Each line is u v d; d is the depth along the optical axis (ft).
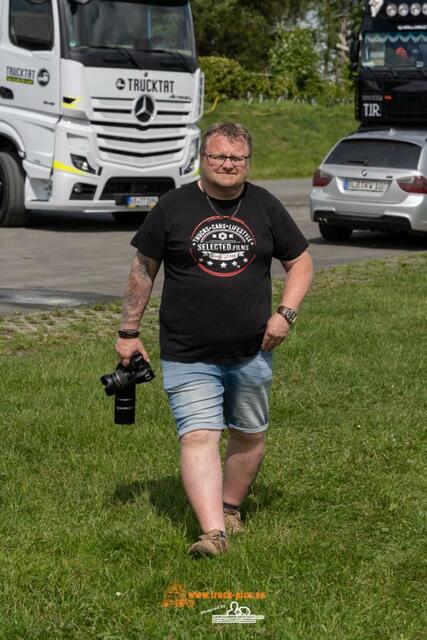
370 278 63.57
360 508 26.14
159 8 84.94
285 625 19.61
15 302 54.34
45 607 20.56
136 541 23.34
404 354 42.34
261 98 199.31
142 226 22.94
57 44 81.25
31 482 27.43
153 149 84.48
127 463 29.01
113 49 82.38
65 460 29.35
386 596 21.12
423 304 54.08
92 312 52.01
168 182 86.12
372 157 78.02
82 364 39.83
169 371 23.15
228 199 22.66
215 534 22.53
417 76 99.09
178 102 85.46
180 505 25.82
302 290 23.24
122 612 20.24
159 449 30.32
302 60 212.43
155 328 48.24
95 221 94.79
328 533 24.47
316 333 45.39
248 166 22.40
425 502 26.55
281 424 33.35
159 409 33.88
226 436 31.89
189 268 22.66
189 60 85.92
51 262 69.31
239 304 22.66
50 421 32.37
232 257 22.61
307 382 38.17
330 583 21.67
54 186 82.38
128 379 23.31
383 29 100.22
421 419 33.96
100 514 25.25
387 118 100.63
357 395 36.70
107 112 82.23
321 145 177.68
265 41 260.42
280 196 121.70
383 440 31.37
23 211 86.58
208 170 22.29
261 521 25.12
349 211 78.33
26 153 84.17
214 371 23.11
